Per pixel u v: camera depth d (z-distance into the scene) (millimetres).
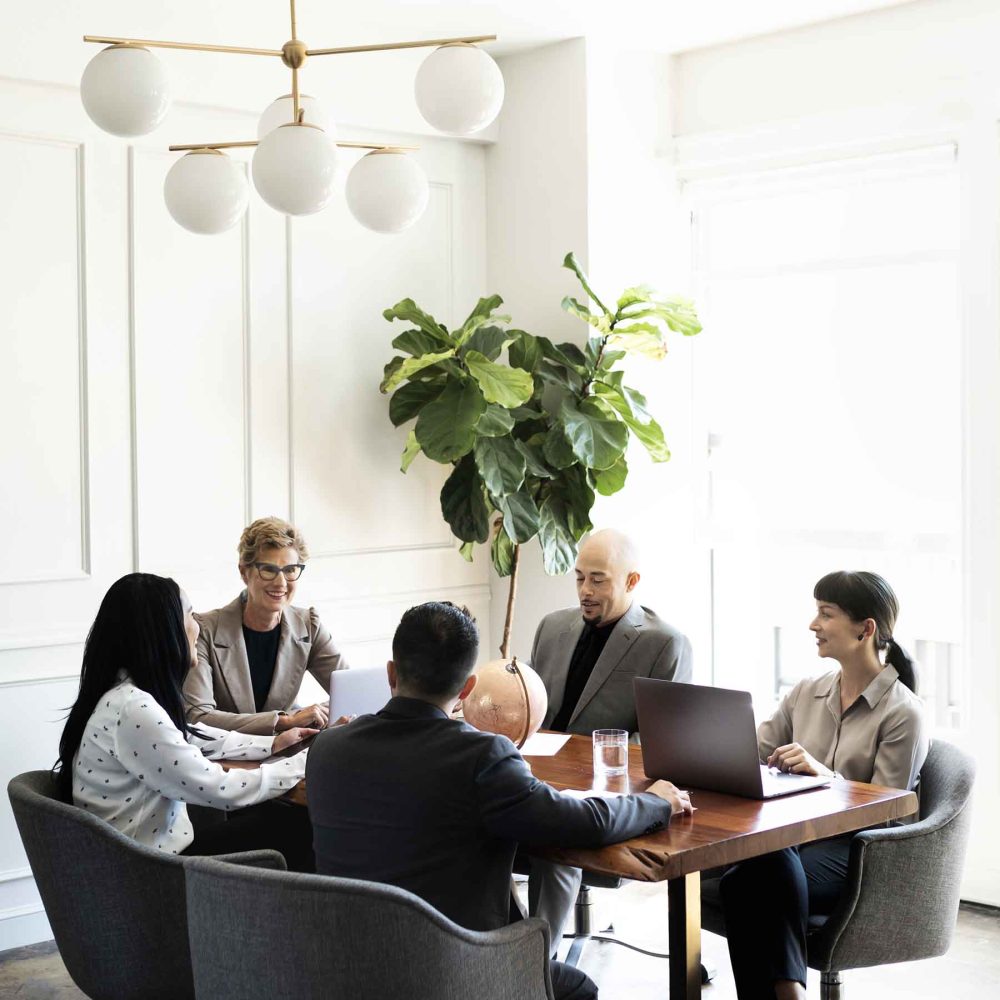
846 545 4973
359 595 5016
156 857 2645
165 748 2871
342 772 2412
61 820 2633
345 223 4938
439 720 2418
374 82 4945
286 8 4684
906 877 2818
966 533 4488
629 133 5176
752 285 5242
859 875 2777
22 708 4152
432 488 5242
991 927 4258
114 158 4332
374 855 2369
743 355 5277
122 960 2668
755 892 2820
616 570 3740
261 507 4727
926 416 4766
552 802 2369
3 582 4102
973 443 4457
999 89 4375
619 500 5102
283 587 3705
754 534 5246
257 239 4695
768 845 2568
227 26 4543
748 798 2814
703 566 5410
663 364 5270
